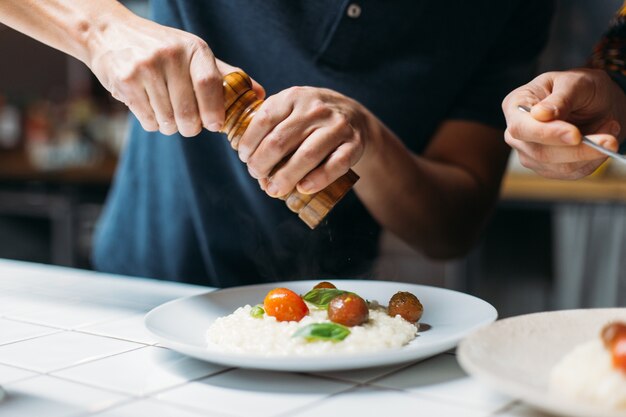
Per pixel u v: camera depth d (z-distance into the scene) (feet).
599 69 3.39
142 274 5.44
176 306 2.95
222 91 2.89
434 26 4.52
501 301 9.12
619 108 3.38
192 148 4.83
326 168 2.84
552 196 8.61
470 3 4.50
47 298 3.67
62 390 2.28
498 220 9.08
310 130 2.88
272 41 4.58
